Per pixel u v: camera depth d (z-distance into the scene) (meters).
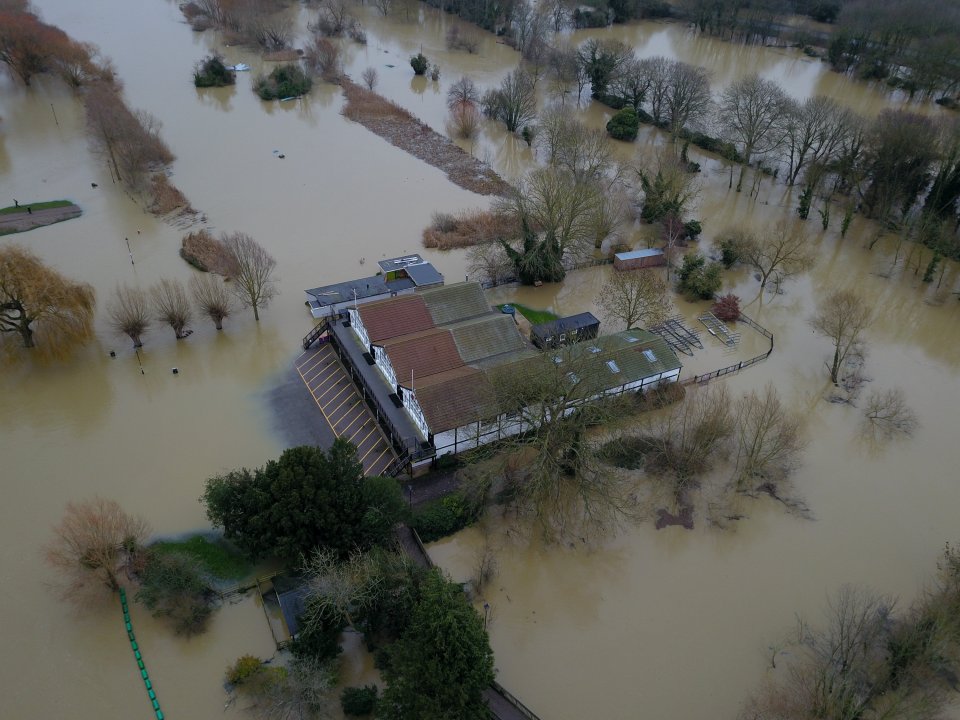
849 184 117.25
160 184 112.00
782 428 66.25
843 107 147.38
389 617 50.34
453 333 72.44
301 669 47.66
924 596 56.34
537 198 95.38
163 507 61.34
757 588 58.34
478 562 58.97
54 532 57.78
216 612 53.88
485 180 121.38
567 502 63.75
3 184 111.06
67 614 53.03
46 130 130.12
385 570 50.44
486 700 45.81
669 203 106.00
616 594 57.47
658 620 55.69
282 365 78.12
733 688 51.22
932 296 96.31
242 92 152.38
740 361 82.69
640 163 116.69
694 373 80.06
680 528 63.09
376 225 105.69
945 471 69.94
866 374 82.12
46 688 48.78
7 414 70.12
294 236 101.38
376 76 165.38
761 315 91.31
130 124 113.81
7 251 74.06
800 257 98.88
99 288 87.69
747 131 118.69
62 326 74.19
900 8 169.12
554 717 49.06
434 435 63.00
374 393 69.81
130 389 74.00
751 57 188.88
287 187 115.25
